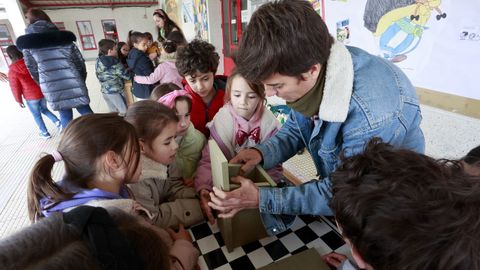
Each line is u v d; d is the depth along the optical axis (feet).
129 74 10.14
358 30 4.66
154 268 1.11
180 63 3.99
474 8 3.12
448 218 0.94
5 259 0.82
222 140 3.39
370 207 1.04
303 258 1.94
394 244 0.97
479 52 3.18
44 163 1.93
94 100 15.23
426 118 3.96
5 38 26.13
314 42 1.63
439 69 3.65
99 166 2.03
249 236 2.33
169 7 21.81
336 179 1.33
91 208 1.01
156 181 2.94
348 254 2.13
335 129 2.13
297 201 2.08
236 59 1.85
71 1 30.53
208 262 2.19
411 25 3.83
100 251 0.89
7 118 12.66
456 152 3.68
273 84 1.86
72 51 8.29
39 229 0.95
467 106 3.44
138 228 1.19
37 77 8.20
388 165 1.18
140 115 2.72
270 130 3.49
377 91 1.90
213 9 12.06
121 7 34.42
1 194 6.51
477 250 0.89
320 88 1.99
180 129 3.40
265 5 1.78
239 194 2.04
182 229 2.52
